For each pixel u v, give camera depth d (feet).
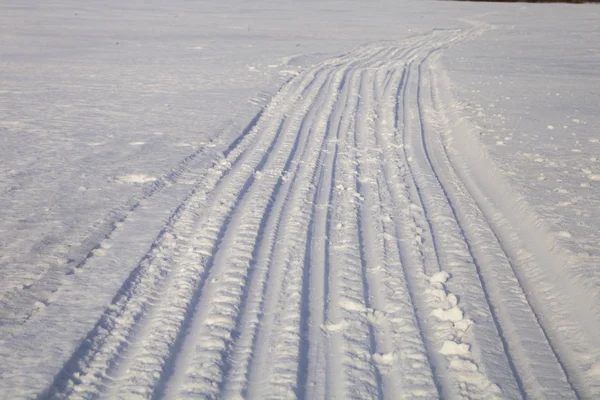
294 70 62.64
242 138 34.63
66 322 14.21
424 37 108.47
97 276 16.65
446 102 47.44
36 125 36.81
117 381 12.17
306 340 13.76
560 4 248.73
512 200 24.00
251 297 15.58
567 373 12.91
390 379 12.44
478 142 33.06
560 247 18.70
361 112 42.22
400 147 32.89
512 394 12.01
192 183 25.68
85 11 155.33
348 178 26.78
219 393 11.71
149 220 21.09
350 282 16.62
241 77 58.23
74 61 68.03
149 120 38.93
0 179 25.66
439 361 13.14
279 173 27.32
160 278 16.70
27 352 12.93
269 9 180.96
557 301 16.11
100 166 28.02
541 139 33.88
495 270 17.89
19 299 15.30
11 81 53.62
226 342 13.47
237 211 22.25
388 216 21.98
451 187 26.40
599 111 42.98
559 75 62.69
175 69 63.41
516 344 13.97
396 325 14.46
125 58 71.82
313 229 20.51
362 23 137.28
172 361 12.87
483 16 171.22
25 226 20.35
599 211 22.13
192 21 132.77
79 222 20.83
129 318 14.53
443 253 18.92
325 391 11.98
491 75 61.72
